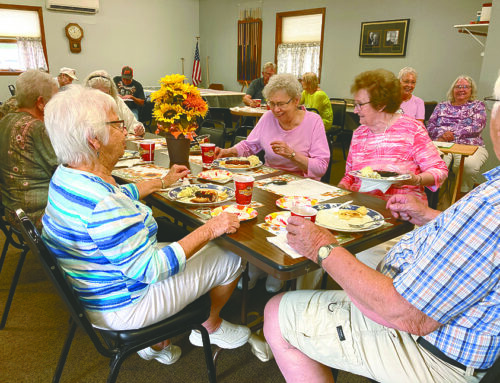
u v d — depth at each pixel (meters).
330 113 5.15
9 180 1.82
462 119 3.85
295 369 1.11
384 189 1.56
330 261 0.91
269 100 2.12
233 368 1.59
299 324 1.06
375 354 0.95
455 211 0.75
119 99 3.02
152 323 1.14
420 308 0.75
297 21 7.39
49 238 1.02
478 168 3.62
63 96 1.00
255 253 1.04
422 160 1.81
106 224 0.94
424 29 5.64
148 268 1.01
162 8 8.82
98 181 1.00
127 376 1.52
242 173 1.90
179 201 1.43
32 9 7.20
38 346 1.69
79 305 0.99
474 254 0.69
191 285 1.21
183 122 1.93
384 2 6.00
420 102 4.07
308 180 1.80
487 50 3.79
